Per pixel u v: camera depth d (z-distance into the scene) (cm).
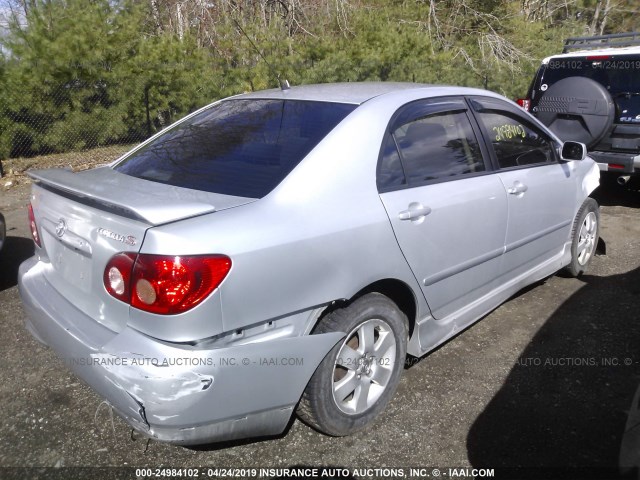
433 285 311
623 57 657
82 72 1074
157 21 1445
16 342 374
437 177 317
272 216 239
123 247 225
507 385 322
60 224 263
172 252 215
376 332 290
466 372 336
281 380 240
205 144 302
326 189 261
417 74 1414
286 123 297
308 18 1573
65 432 287
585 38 806
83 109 1100
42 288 280
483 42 1822
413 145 311
